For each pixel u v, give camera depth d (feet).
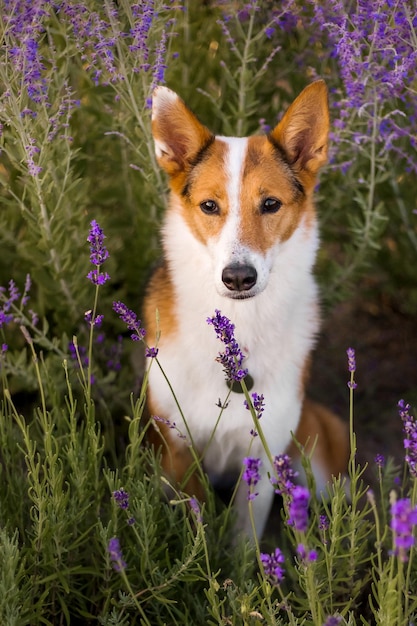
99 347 16.20
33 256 15.17
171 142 12.73
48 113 14.29
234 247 11.73
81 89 16.38
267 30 15.49
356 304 20.07
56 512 10.55
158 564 10.68
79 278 15.35
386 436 17.42
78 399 15.28
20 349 16.39
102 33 14.79
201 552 11.39
